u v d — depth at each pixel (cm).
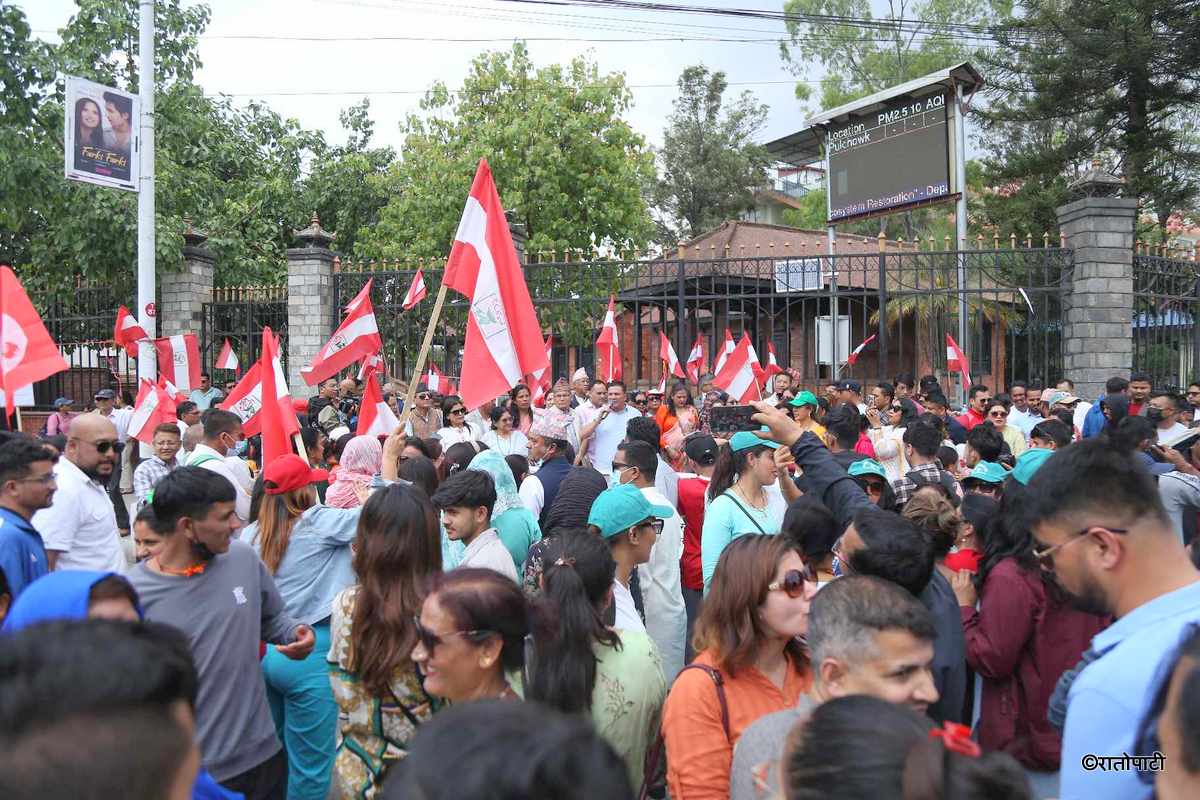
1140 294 1395
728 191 3872
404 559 309
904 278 2020
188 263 1647
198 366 1251
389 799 127
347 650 312
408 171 2388
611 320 1316
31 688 129
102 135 1145
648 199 3925
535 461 809
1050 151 2412
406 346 1561
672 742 275
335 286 1574
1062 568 217
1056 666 334
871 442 821
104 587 249
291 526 418
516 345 554
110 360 1719
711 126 3962
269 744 346
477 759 121
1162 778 141
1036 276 1945
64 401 1260
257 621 347
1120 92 2347
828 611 233
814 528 355
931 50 3195
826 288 1992
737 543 286
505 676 280
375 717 308
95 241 1612
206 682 327
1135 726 180
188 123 1920
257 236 2236
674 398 1127
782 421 403
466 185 2217
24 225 1720
